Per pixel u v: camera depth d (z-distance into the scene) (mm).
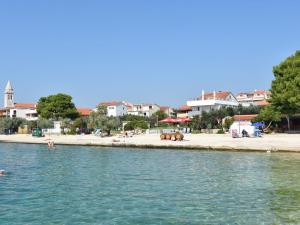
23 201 25344
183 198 25906
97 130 108875
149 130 105938
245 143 64562
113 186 30734
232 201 24906
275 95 86062
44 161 51531
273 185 30203
